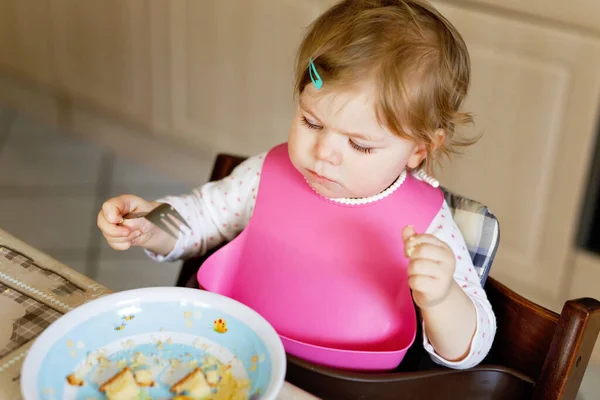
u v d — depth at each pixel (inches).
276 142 84.4
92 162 98.4
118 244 34.9
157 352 26.4
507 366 33.8
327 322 34.8
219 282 37.3
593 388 64.7
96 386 25.0
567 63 62.8
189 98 89.9
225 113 87.4
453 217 37.4
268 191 38.1
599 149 63.8
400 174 36.5
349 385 29.9
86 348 25.8
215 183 40.8
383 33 31.9
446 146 37.1
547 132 65.8
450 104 34.2
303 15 75.8
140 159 99.1
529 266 71.2
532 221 69.6
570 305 29.5
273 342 25.4
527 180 68.5
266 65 81.1
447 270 28.5
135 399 24.6
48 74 103.5
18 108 110.0
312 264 35.8
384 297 34.5
